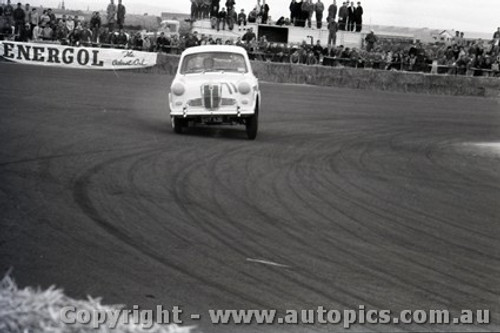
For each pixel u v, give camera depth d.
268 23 51.44
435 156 18.47
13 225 9.13
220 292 7.18
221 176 13.45
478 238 10.05
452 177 15.33
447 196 13.14
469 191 13.79
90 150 15.38
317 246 9.09
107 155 14.89
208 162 14.88
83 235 8.91
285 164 15.36
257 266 8.10
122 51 42.69
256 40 46.94
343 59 45.41
